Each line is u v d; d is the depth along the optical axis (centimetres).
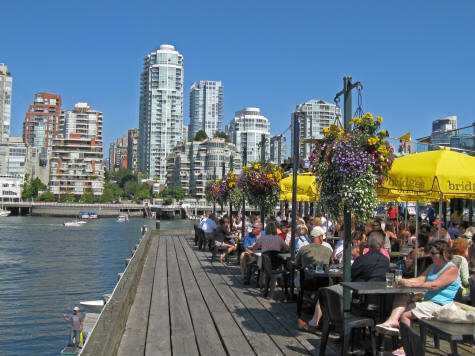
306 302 906
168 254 1847
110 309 685
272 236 1080
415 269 794
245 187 1424
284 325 766
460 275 684
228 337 699
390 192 1164
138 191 19912
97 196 18175
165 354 628
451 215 1931
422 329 576
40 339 1864
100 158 18562
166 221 13462
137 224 11500
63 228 9394
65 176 17925
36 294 2759
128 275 1012
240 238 1585
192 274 1341
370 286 592
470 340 451
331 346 651
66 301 2570
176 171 18738
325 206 690
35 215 15088
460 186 715
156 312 871
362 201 639
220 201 2498
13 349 1734
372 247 679
